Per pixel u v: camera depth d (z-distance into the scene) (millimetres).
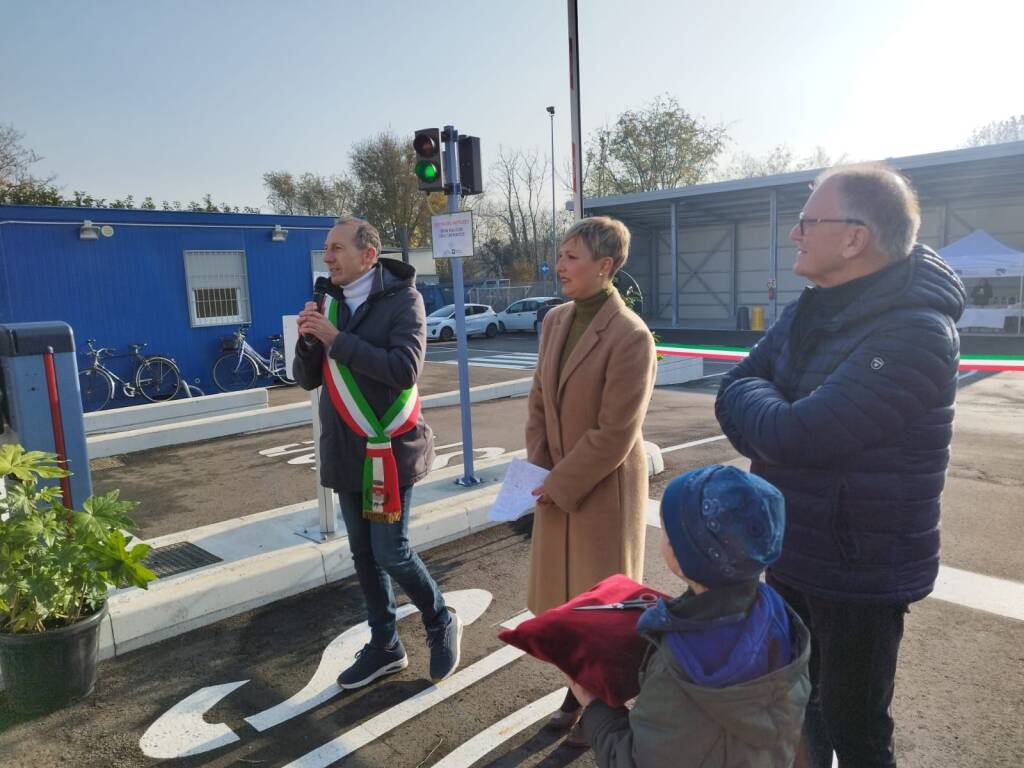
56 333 3635
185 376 12922
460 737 2969
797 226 1963
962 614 3885
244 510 6102
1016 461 7020
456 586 4449
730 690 1359
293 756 2869
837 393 1741
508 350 22344
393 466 3039
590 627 1729
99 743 2953
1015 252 21547
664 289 36094
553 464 2908
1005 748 2787
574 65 10133
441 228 5887
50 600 2990
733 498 1399
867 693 1914
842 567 1842
